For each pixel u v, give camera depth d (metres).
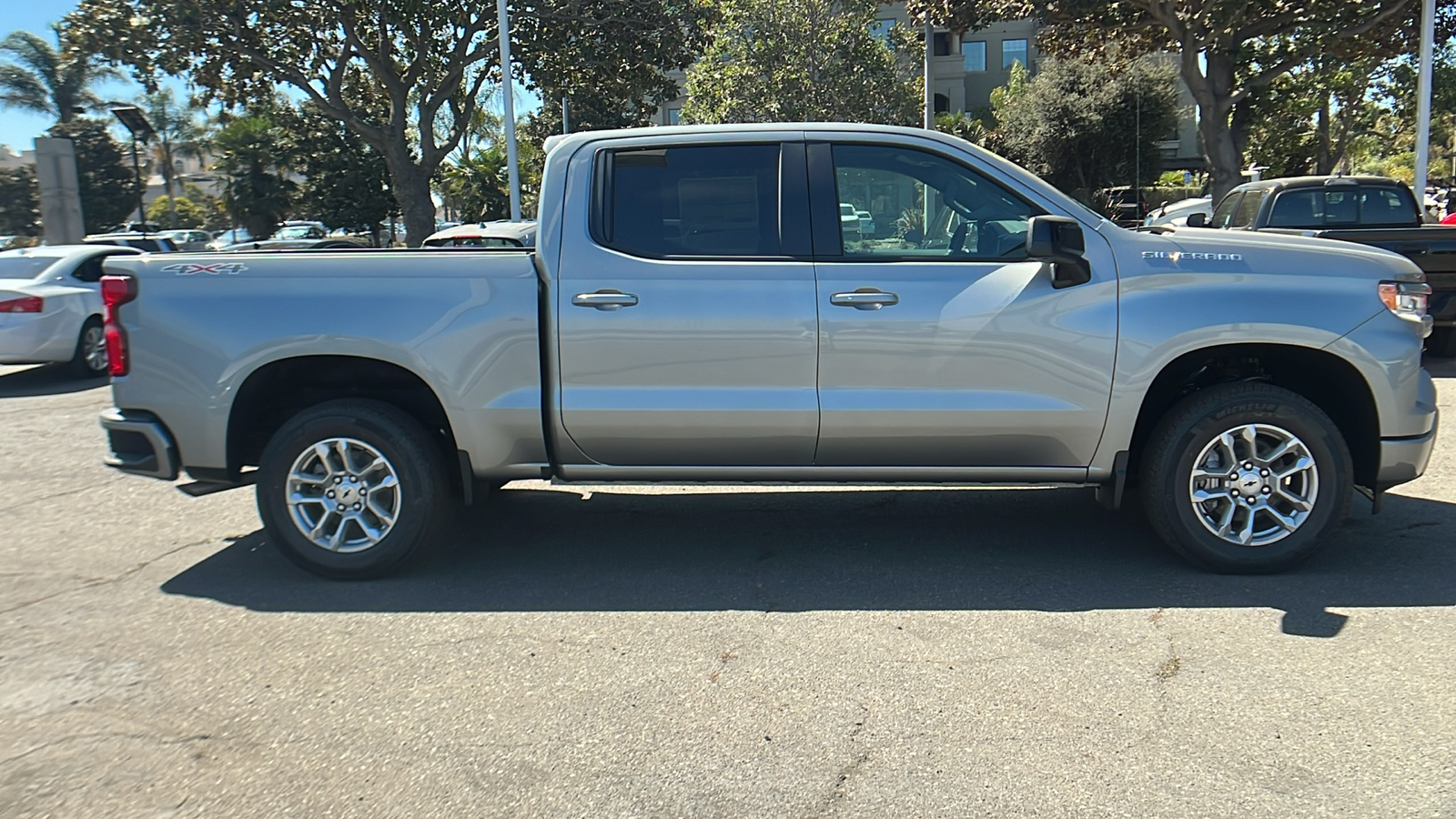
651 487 6.80
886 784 3.20
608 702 3.76
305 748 3.46
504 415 4.93
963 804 3.08
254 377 5.04
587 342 4.87
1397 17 20.77
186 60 24.47
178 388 4.98
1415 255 10.19
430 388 4.98
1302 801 3.06
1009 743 3.42
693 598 4.79
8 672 4.07
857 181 4.95
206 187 72.75
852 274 4.83
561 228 4.95
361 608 4.72
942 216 4.95
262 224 39.19
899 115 36.56
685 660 4.11
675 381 4.88
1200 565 4.91
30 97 44.66
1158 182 43.28
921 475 5.02
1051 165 40.53
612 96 30.05
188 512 6.49
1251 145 43.56
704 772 3.28
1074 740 3.42
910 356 4.80
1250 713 3.57
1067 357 4.78
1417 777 3.16
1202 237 4.95
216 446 5.01
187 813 3.10
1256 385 4.76
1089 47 24.30
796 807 3.08
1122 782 3.17
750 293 4.82
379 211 38.88
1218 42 21.17
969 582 4.91
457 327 4.88
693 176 4.97
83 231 19.97
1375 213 12.05
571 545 5.61
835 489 6.66
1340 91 37.88
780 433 4.89
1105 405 4.80
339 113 25.69
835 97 35.00
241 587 5.03
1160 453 4.82
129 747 3.48
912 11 22.67
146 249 20.77
